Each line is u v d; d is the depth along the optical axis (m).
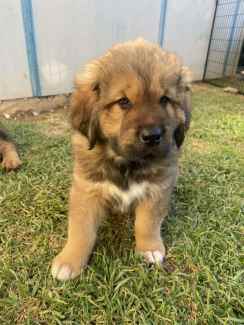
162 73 0.28
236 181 0.47
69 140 0.58
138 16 0.97
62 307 0.27
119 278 0.29
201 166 0.50
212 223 0.37
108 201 0.33
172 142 0.30
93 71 0.31
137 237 0.33
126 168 0.31
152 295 0.28
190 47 1.17
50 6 0.81
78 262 0.30
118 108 0.28
